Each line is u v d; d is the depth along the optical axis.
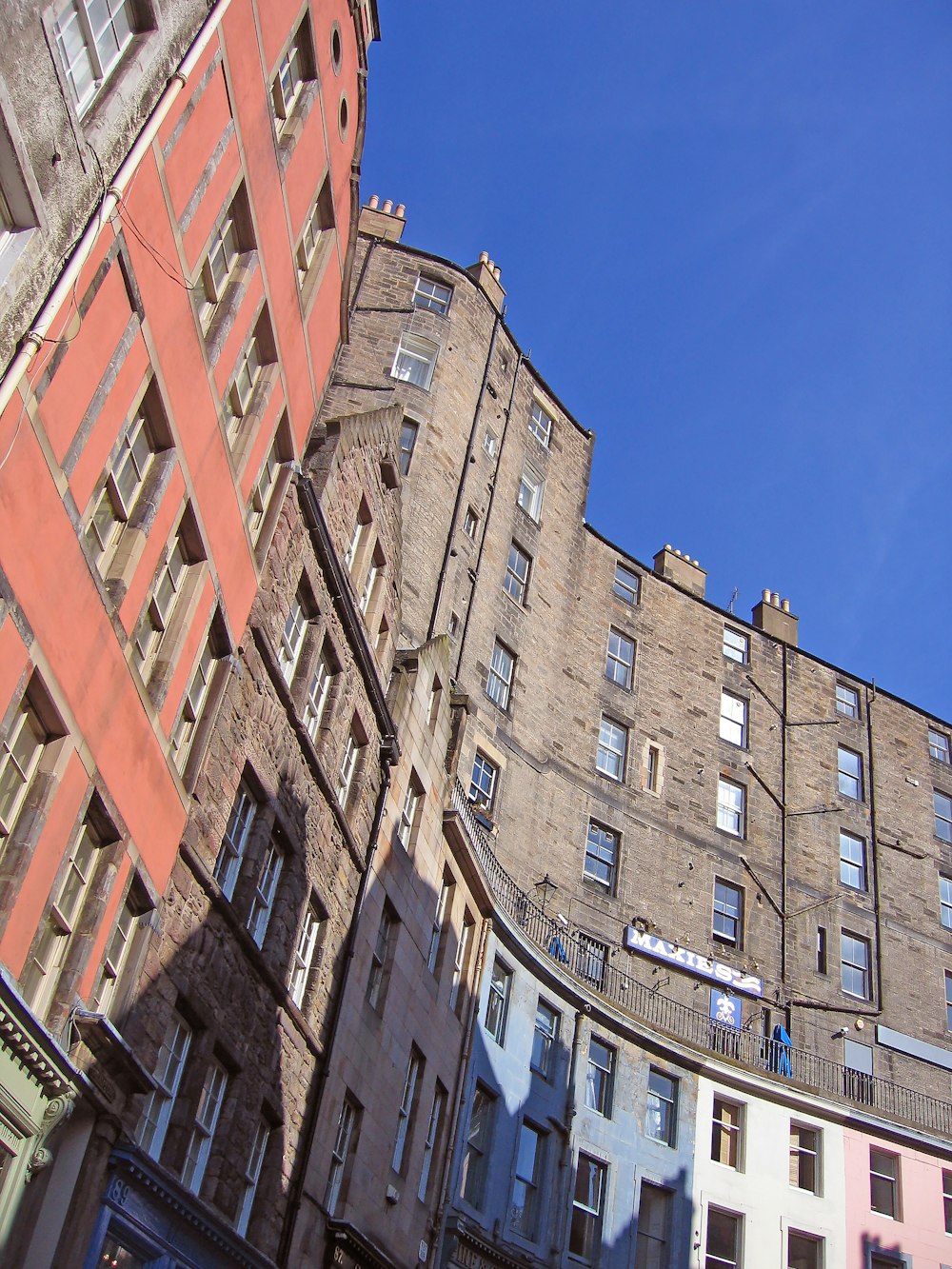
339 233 23.16
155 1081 15.33
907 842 48.72
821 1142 36.88
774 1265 34.09
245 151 17.61
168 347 15.53
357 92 22.77
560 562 44.56
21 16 11.09
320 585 22.38
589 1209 31.84
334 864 22.92
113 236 13.62
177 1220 16.27
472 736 37.59
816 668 50.88
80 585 13.63
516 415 44.31
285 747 20.66
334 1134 22.20
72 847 14.05
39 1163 13.59
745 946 42.38
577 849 40.06
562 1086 32.41
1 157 11.36
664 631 47.25
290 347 20.77
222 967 18.05
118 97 13.37
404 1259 24.88
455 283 42.50
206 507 17.25
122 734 15.01
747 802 45.66
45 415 12.56
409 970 26.45
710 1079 36.22
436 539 37.78
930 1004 45.38
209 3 15.62
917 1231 36.66
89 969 14.57
